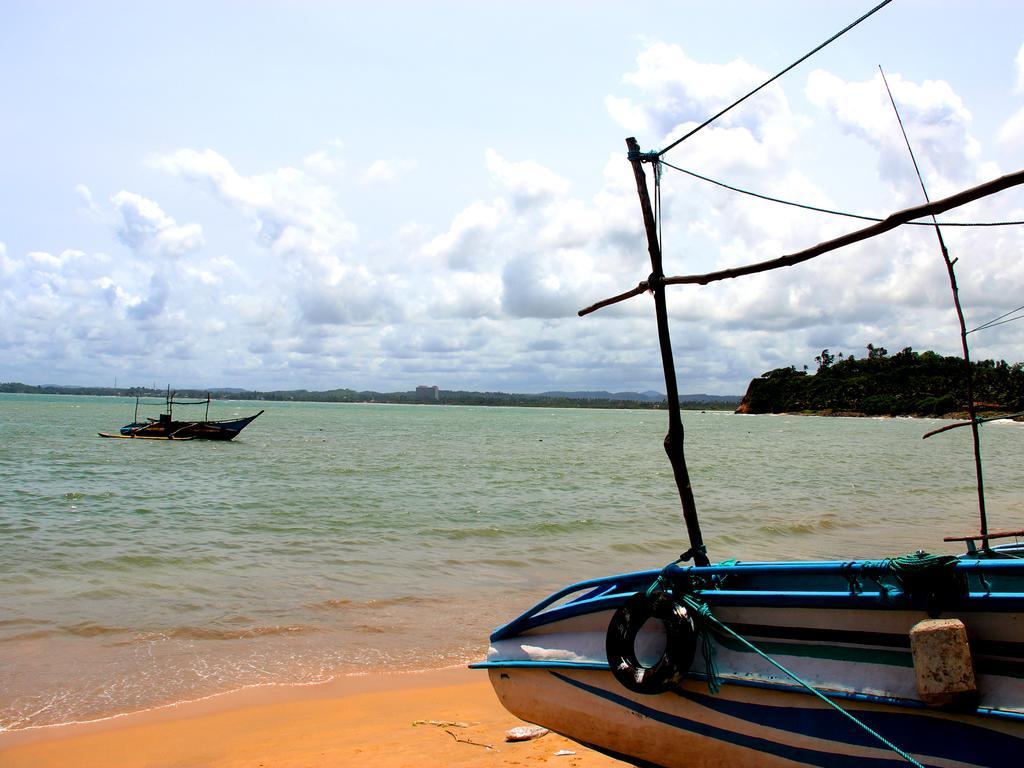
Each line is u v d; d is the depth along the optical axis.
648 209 6.43
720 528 20.53
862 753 4.67
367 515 21.67
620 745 5.74
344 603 12.26
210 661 9.59
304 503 23.95
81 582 13.19
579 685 5.83
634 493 28.41
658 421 160.50
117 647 9.96
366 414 172.50
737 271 5.76
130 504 23.16
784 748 4.97
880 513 24.09
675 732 5.41
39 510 21.61
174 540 17.30
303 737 7.48
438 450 52.66
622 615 5.59
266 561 15.26
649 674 5.29
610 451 54.94
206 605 11.91
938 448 65.88
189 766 6.84
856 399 183.38
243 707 8.25
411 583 13.69
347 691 8.79
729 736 5.20
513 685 6.19
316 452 47.34
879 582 4.70
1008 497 28.84
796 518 22.58
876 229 4.77
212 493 26.09
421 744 7.31
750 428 116.19
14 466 34.19
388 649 10.22
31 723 7.68
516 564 15.55
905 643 4.61
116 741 7.34
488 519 21.38
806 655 4.93
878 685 4.63
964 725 4.34
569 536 19.02
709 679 5.20
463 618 11.62
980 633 4.37
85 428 69.50
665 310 6.41
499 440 68.69
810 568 4.98
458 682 9.18
